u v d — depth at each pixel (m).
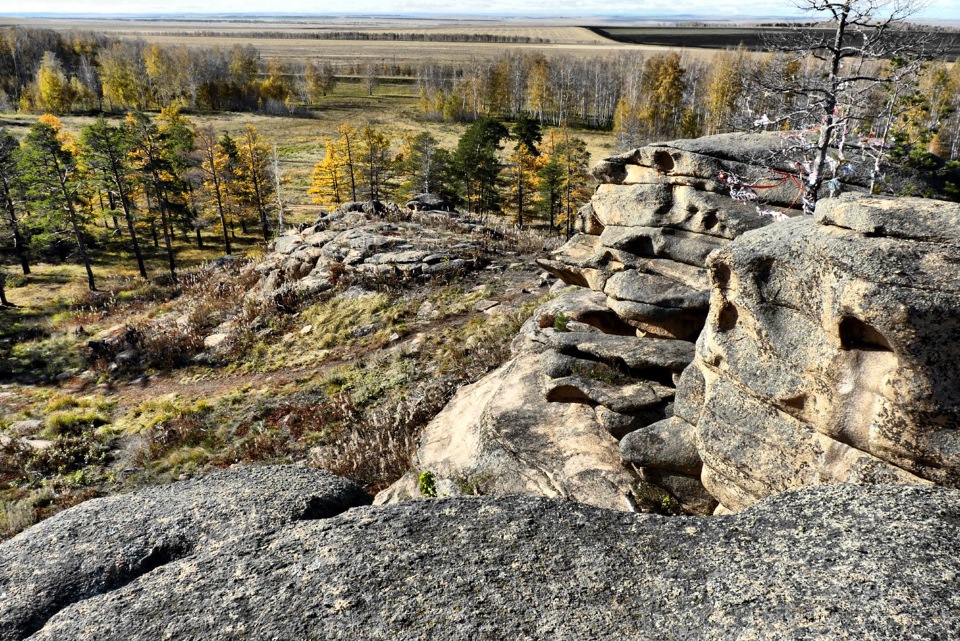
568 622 3.39
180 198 57.12
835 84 14.12
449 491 9.48
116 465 18.41
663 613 3.39
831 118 13.54
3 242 56.22
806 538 3.83
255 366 24.08
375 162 66.62
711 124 81.00
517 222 63.56
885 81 14.41
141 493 5.31
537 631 3.33
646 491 8.23
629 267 12.34
